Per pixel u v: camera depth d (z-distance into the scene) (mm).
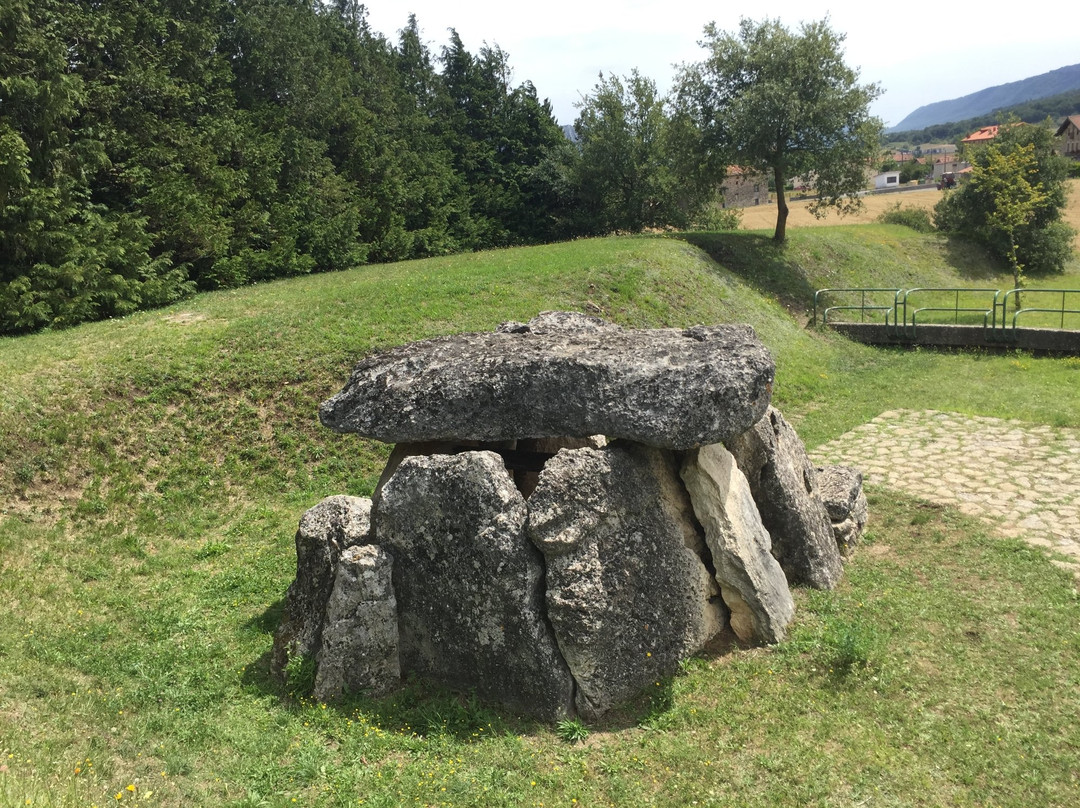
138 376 12500
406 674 6586
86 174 20234
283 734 5973
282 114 30156
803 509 7961
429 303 16688
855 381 18250
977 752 5422
